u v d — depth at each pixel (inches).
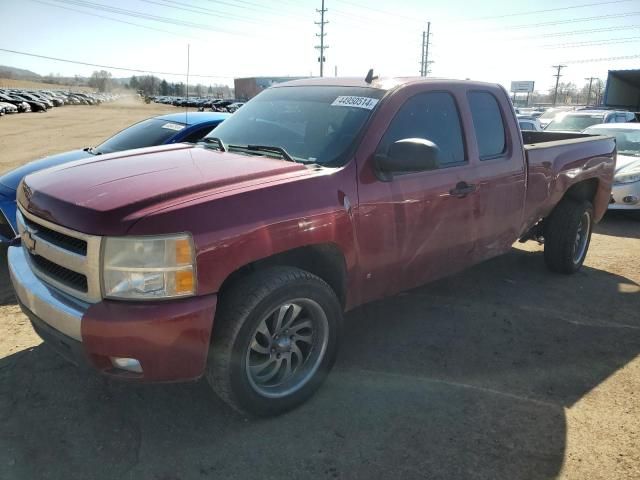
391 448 110.7
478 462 107.3
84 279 102.3
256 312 107.7
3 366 137.8
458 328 167.3
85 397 125.3
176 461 105.6
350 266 127.3
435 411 123.4
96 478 100.7
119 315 96.3
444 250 153.6
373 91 145.0
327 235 118.5
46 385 129.6
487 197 162.9
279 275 111.7
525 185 179.2
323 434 114.4
